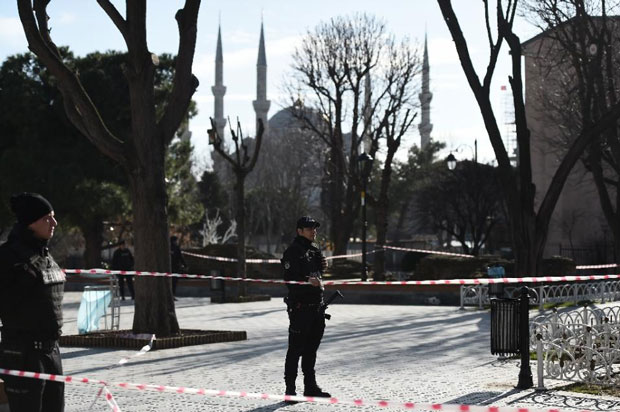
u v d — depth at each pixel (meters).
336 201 47.50
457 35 23.70
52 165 41.72
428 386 10.39
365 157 33.78
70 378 6.32
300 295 9.39
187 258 36.94
